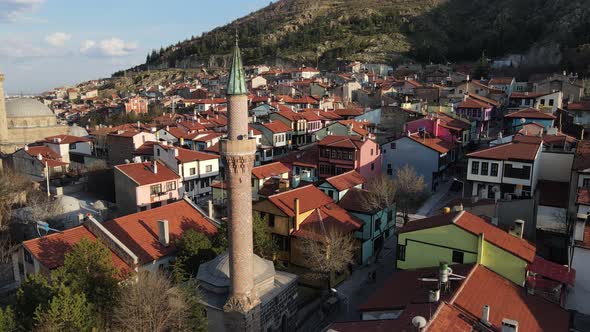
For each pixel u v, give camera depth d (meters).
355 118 102.88
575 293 35.09
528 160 55.31
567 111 90.19
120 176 70.75
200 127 107.69
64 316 27.98
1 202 69.44
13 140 129.62
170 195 73.12
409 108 105.06
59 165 96.31
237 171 33.84
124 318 31.45
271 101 130.62
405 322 26.11
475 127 97.56
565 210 49.44
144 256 42.47
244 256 34.81
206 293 37.88
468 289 29.44
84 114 173.50
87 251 35.25
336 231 47.88
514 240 36.06
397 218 64.75
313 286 47.78
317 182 65.06
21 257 50.09
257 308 35.84
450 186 76.50
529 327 27.47
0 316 28.00
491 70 166.25
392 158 78.00
